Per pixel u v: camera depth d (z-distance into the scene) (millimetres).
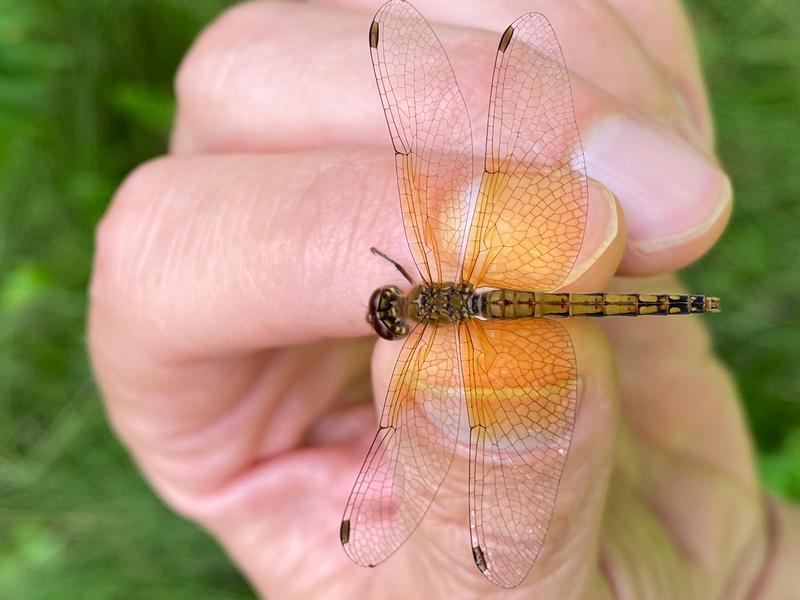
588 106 115
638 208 114
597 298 117
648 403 148
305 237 115
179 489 136
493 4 124
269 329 119
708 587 134
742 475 149
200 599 183
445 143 117
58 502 190
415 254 115
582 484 111
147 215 124
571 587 113
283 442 138
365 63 122
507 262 116
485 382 114
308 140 124
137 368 127
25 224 195
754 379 193
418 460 113
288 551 134
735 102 197
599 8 123
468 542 111
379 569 127
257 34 128
